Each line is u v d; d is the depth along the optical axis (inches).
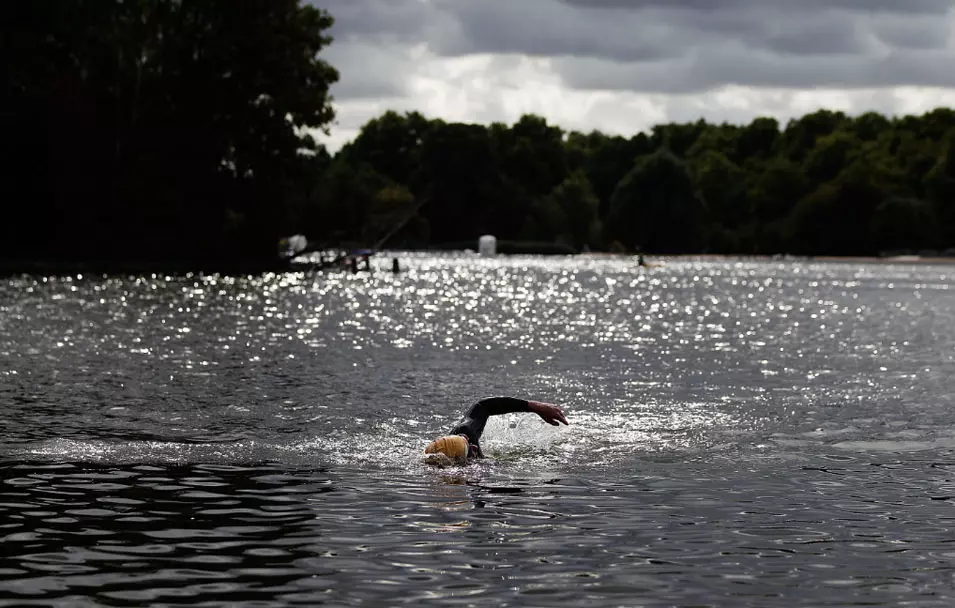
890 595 274.4
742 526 343.9
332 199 6082.7
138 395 635.5
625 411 593.3
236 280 2527.1
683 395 664.4
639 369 814.5
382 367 805.2
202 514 353.4
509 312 1560.0
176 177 3351.4
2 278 2304.4
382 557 306.0
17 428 512.7
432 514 356.8
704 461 452.1
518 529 338.0
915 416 583.5
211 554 307.6
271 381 711.7
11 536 324.2
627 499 380.8
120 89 3388.3
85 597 267.7
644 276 3422.7
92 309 1429.6
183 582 281.0
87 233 3316.9
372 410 585.0
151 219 3356.3
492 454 462.9
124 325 1178.0
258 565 297.0
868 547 320.2
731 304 1908.2
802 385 722.8
